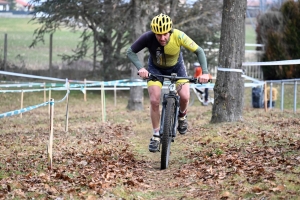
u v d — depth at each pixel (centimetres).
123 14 2178
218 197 600
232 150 891
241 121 1259
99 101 2489
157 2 2123
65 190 648
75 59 2784
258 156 803
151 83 805
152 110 811
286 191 580
